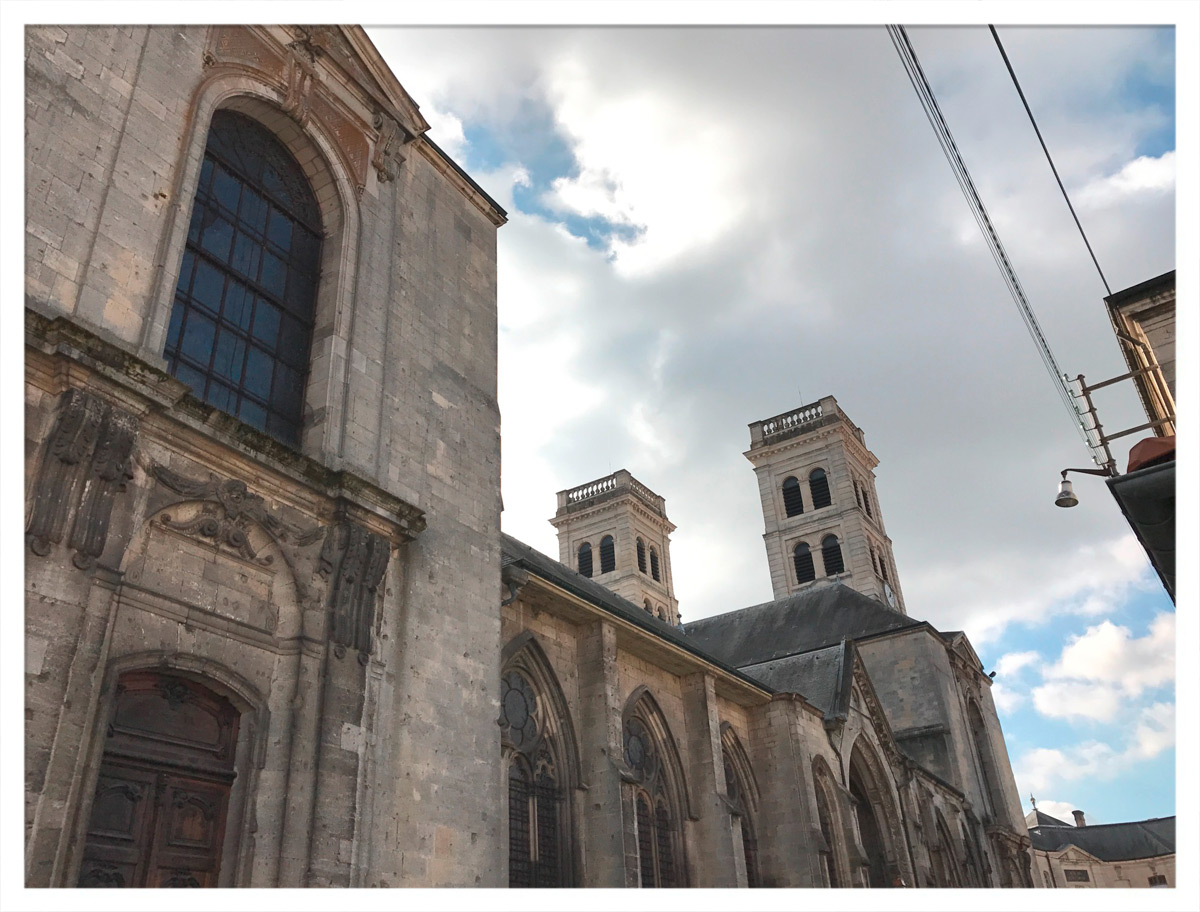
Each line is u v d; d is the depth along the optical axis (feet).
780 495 263.08
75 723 34.86
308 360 56.75
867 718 132.57
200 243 51.67
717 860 87.30
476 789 54.08
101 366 38.96
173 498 42.45
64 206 41.14
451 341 67.56
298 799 43.52
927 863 131.03
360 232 61.52
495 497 65.98
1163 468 32.22
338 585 49.06
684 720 94.32
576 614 79.56
